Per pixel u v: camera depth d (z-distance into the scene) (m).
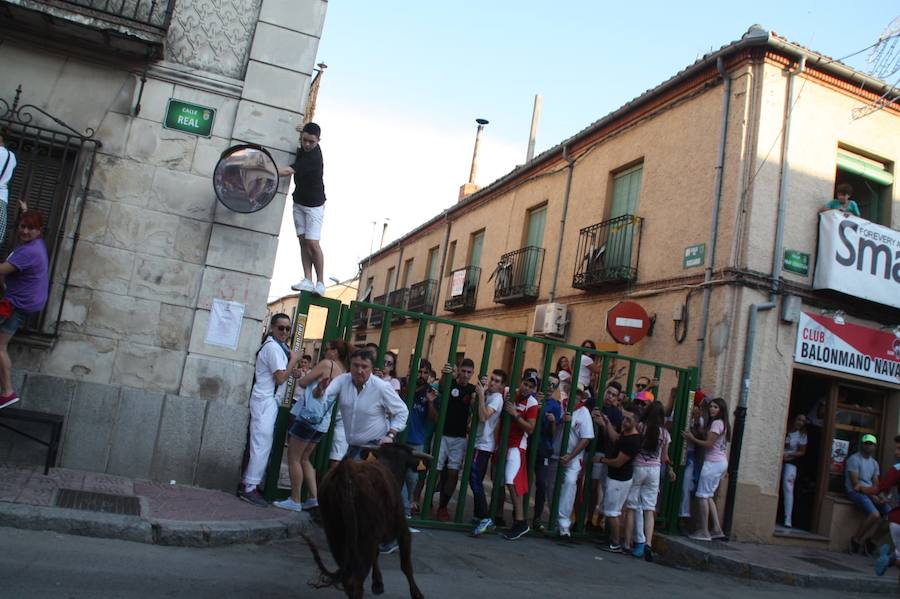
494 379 8.86
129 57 7.83
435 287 23.45
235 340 7.94
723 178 11.06
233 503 7.13
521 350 9.02
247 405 7.89
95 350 7.55
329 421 7.91
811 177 11.16
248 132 8.16
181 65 8.05
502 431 8.88
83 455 7.37
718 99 11.51
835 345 11.08
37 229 6.69
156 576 4.81
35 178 7.67
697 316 10.98
